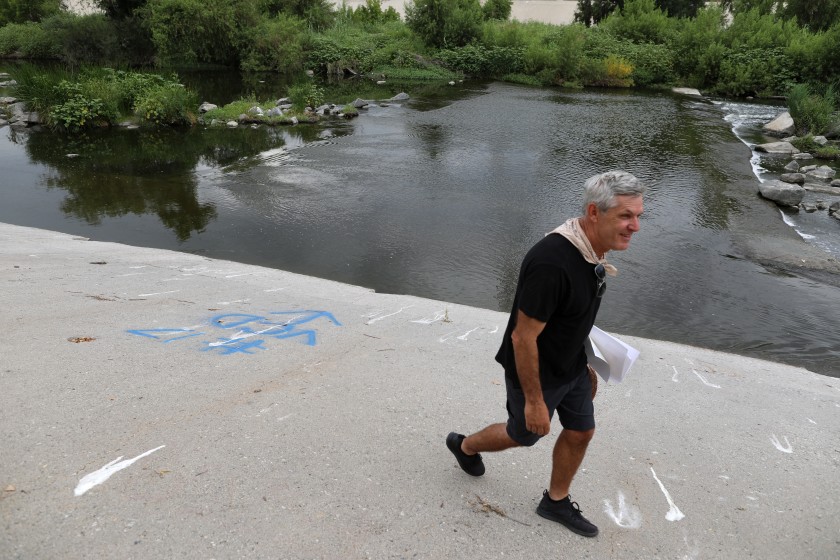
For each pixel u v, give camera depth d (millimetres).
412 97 22422
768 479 3309
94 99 16719
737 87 24391
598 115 19516
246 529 2512
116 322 4730
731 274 8211
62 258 6883
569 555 2564
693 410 4129
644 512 2924
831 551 2752
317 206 10672
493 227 9820
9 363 3773
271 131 16766
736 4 30625
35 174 12344
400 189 11758
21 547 2301
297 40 28250
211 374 3900
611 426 3781
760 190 11688
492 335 5332
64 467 2787
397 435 3367
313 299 6070
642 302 7312
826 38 23562
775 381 4910
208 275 6734
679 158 14383
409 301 6422
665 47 27516
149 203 10703
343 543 2496
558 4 45375
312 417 3463
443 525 2664
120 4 27906
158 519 2514
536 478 3074
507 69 27562
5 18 32438
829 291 7734
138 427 3178
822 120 16906
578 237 2203
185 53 27469
